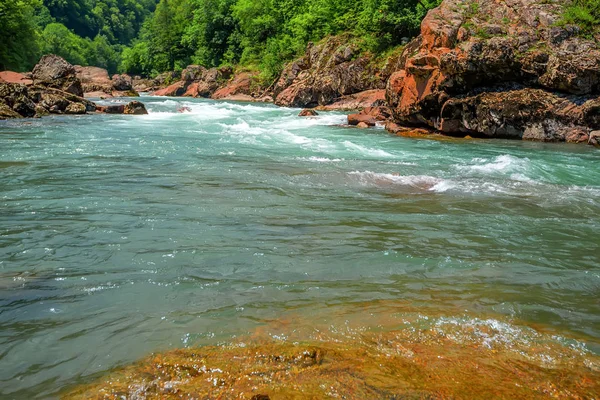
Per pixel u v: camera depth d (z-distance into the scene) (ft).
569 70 44.65
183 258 13.62
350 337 9.35
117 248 14.28
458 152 37.50
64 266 12.92
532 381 7.88
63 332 9.59
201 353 8.71
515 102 46.39
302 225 17.11
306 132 50.65
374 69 90.79
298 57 124.26
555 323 10.34
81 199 19.79
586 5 49.11
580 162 33.47
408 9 90.22
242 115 71.61
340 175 26.37
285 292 11.56
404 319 10.19
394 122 56.08
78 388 7.73
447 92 49.29
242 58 157.99
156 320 10.07
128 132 45.29
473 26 49.60
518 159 33.58
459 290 11.94
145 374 8.09
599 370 8.33
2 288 11.52
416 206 20.45
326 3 118.42
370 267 13.33
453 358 8.59
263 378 7.86
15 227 16.05
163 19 203.92
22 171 25.38
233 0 176.35
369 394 7.38
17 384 7.90
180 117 65.67
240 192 21.75
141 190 21.61
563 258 14.48
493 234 16.67
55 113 63.36
